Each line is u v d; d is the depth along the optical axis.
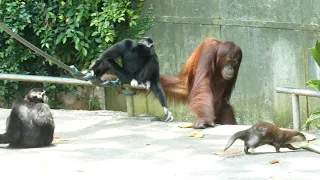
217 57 13.01
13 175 8.48
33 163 9.09
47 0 17.50
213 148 9.93
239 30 16.53
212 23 16.69
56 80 12.74
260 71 16.48
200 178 8.23
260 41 16.42
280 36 16.27
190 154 9.56
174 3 16.91
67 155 9.56
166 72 17.17
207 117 11.94
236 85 16.72
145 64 12.56
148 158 9.36
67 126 11.80
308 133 10.91
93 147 10.09
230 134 11.05
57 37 17.25
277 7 16.20
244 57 16.58
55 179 8.29
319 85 12.81
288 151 9.55
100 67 12.63
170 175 8.42
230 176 8.29
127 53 12.49
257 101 16.58
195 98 12.59
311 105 16.09
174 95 13.77
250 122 16.70
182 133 11.24
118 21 16.72
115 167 8.86
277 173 8.38
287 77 16.31
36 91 10.26
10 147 10.18
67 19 17.12
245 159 9.15
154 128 11.63
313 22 15.96
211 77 13.11
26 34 17.77
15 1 17.27
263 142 9.38
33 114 10.05
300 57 16.16
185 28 16.89
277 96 16.39
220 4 16.59
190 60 13.55
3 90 17.72
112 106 17.61
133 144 10.29
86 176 8.41
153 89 12.81
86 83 12.62
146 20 17.14
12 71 17.67
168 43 17.05
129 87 12.69
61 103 17.97
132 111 12.78
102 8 16.86
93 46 17.23
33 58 17.89
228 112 14.01
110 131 11.34
